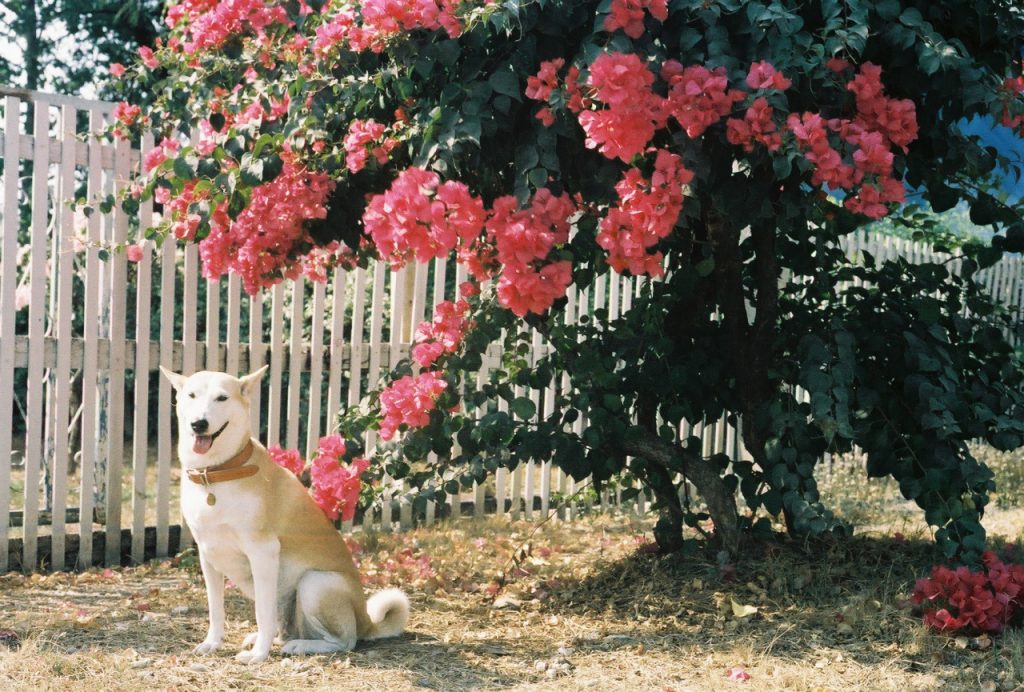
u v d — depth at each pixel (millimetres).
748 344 5277
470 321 4941
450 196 3668
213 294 6164
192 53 4777
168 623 4465
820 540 5418
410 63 3850
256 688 3562
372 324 6730
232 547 3975
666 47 3734
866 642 4121
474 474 4871
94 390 5793
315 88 4105
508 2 3447
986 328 5070
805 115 3428
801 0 3807
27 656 3828
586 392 4953
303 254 5027
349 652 4055
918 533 5836
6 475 5617
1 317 5551
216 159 4094
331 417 6602
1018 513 7145
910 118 3697
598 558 5906
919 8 4148
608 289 8312
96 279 5781
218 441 3855
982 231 9242
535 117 3768
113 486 5859
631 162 3891
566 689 3680
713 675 3832
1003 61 4422
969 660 3914
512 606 4945
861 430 4910
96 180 5773
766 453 4742
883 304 5285
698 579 4977
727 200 3846
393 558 5980
